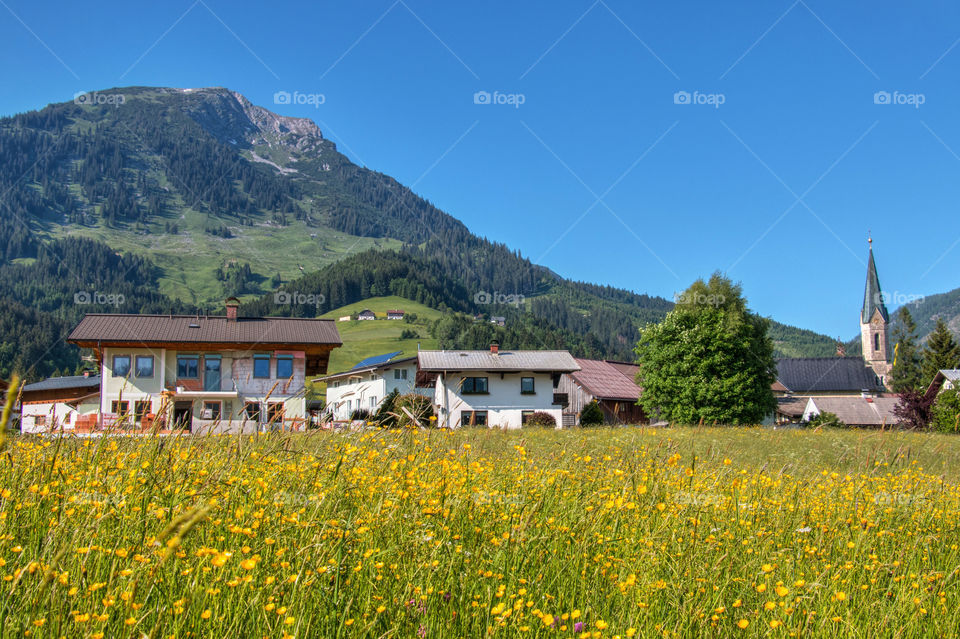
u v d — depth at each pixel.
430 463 5.87
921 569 4.93
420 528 4.16
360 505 4.55
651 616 3.70
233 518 4.15
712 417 48.22
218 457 4.98
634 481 5.81
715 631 3.62
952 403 38.56
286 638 2.87
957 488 8.51
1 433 2.38
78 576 3.17
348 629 3.20
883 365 118.00
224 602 3.29
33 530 3.78
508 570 3.92
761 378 51.06
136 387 38.75
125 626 2.85
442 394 47.94
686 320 51.53
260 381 40.03
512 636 3.29
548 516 4.87
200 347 39.59
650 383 51.72
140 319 40.84
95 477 4.33
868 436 9.22
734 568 4.46
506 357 50.25
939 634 3.85
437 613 3.45
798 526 5.67
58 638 2.77
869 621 3.85
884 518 6.33
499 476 5.91
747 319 51.94
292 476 5.07
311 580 3.27
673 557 4.32
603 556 4.25
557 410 48.84
